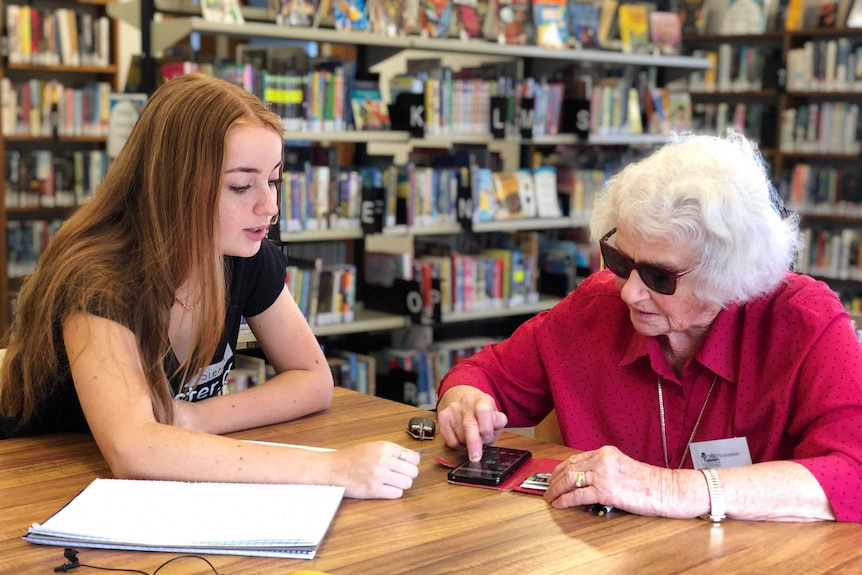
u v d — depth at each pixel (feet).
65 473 4.83
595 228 5.30
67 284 4.97
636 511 4.36
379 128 14.66
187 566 3.73
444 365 15.83
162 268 4.93
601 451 4.54
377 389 15.71
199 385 5.74
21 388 5.46
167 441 4.61
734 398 5.20
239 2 13.99
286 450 4.69
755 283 4.91
